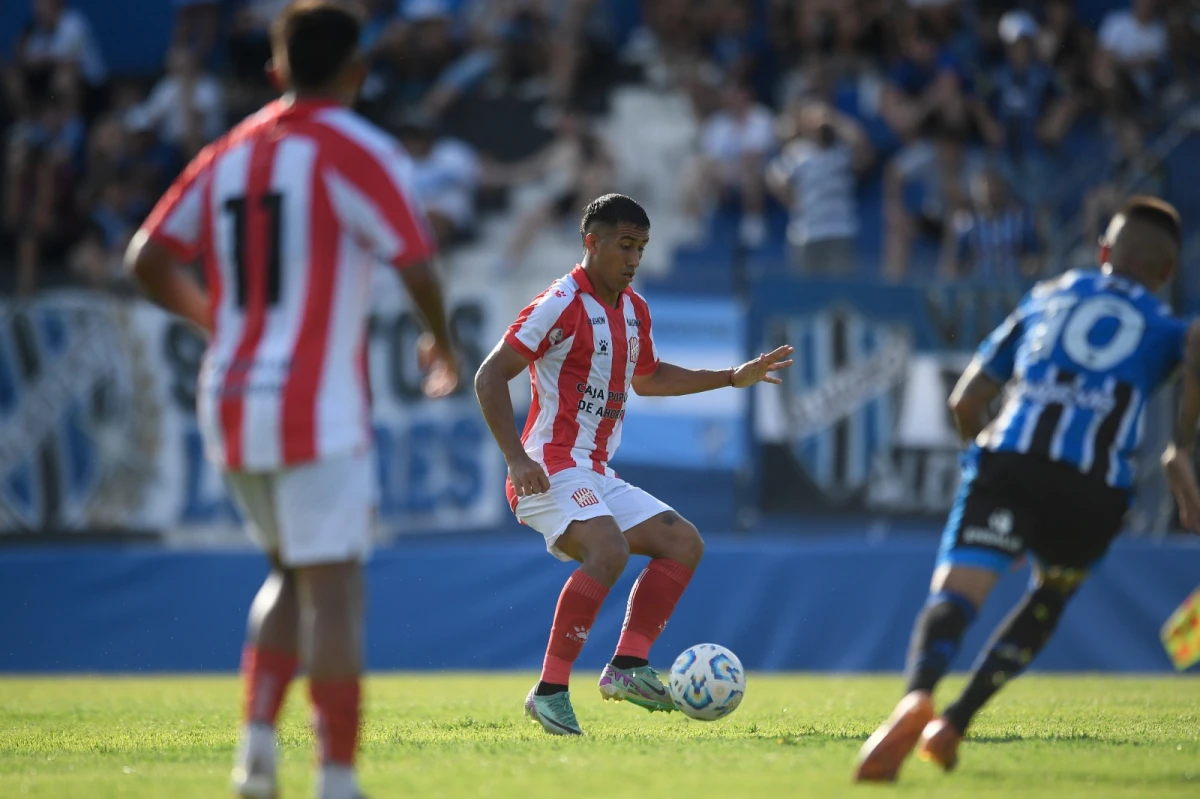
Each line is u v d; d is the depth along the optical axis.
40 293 41.72
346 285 11.12
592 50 59.19
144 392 41.66
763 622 38.53
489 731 17.28
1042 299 13.91
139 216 51.28
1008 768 12.88
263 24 57.41
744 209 52.66
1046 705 21.80
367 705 22.48
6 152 55.00
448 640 39.28
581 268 18.44
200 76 55.25
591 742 15.49
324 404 10.84
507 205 53.66
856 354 40.22
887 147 53.78
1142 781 11.98
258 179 11.26
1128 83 51.22
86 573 40.66
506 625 39.31
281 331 11.01
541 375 18.27
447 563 39.66
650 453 39.78
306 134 11.32
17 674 40.06
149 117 53.59
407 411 40.88
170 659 40.22
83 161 53.97
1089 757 13.71
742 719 19.11
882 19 55.47
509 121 56.84
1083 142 50.06
